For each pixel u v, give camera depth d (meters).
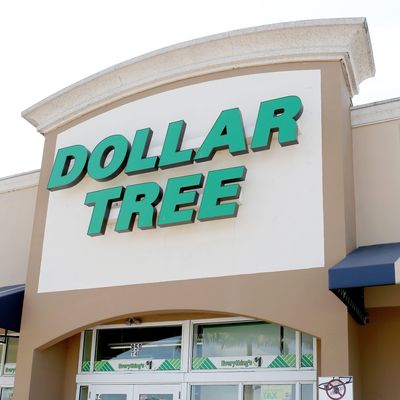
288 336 10.95
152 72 12.70
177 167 11.80
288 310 10.05
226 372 11.28
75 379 12.91
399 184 10.85
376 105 11.41
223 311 10.57
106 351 12.83
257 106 11.49
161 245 11.57
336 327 9.56
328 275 9.28
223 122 11.40
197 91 12.19
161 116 12.45
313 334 9.72
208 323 11.82
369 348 10.41
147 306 11.31
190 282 11.05
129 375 12.33
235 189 10.86
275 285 10.30
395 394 10.05
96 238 12.39
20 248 14.84
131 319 12.53
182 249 11.33
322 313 9.76
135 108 12.84
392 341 10.31
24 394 12.23
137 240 11.88
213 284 10.82
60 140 13.81
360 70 11.95
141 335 12.52
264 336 11.19
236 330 11.52
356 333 10.19
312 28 11.23
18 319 12.86
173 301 11.09
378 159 11.16
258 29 11.52
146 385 12.09
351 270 8.97
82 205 12.88
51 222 13.20
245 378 11.07
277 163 10.96
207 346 11.70
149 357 12.25
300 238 10.38
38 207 13.55
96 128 13.27
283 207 10.68
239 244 10.83
